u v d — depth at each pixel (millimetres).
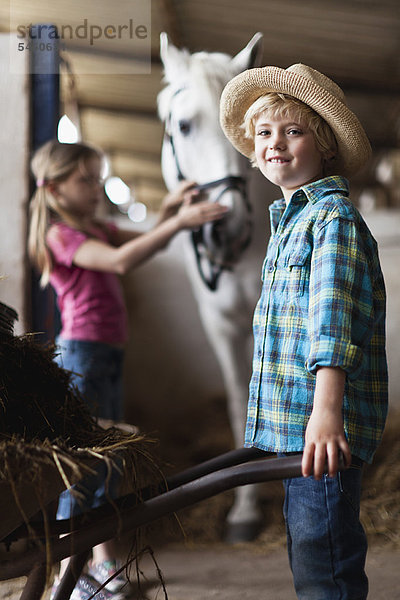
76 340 2072
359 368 1047
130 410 4309
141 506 1051
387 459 3215
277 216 1288
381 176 8008
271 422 1163
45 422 1197
